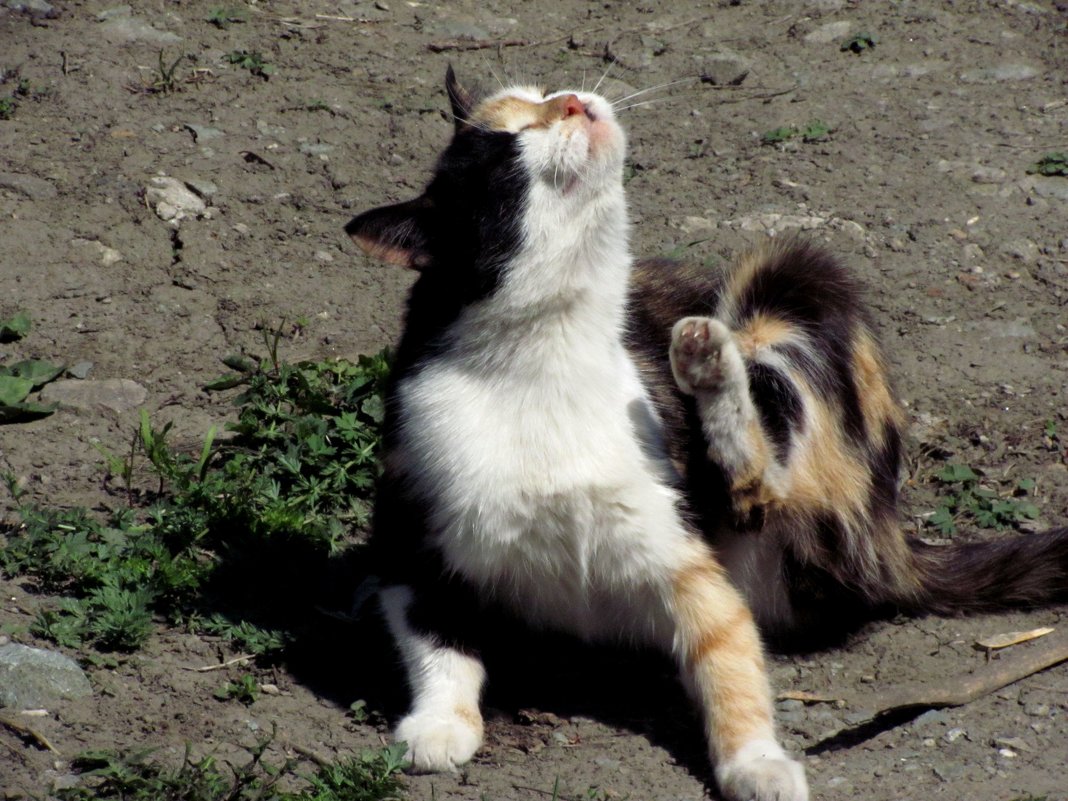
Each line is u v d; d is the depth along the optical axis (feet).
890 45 34.09
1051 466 21.35
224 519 18.95
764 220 27.17
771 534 17.01
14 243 24.89
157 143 28.30
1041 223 27.25
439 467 15.53
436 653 15.90
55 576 17.54
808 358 17.15
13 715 14.96
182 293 24.52
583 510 15.30
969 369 23.52
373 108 30.50
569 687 17.01
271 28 33.60
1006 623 18.10
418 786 14.52
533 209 15.10
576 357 15.37
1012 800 13.70
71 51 31.30
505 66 32.73
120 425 21.43
